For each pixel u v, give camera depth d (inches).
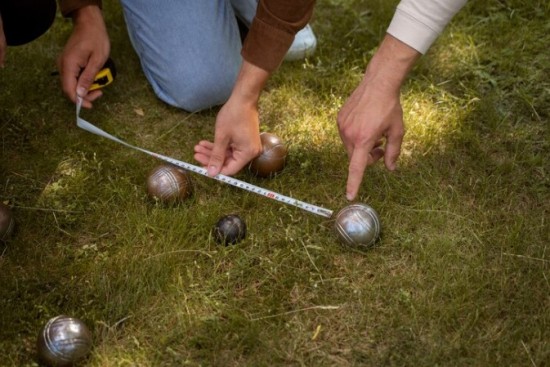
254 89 60.0
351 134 54.0
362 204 60.7
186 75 71.6
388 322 55.8
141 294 57.5
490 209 63.7
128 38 81.3
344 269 59.3
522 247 60.1
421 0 51.9
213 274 58.9
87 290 57.8
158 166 64.2
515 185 65.2
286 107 73.8
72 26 82.5
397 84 53.7
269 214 63.0
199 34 72.1
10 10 68.3
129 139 70.7
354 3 85.4
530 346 54.1
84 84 69.7
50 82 75.6
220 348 54.5
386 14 83.7
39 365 53.3
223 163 62.1
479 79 76.0
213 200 64.9
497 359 53.2
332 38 81.0
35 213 63.4
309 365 53.8
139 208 63.4
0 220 60.1
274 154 65.4
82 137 70.3
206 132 71.7
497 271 58.8
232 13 75.9
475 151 68.5
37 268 59.4
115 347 54.6
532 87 74.8
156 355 54.2
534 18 82.4
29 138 70.1
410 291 57.9
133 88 76.0
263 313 56.4
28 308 56.8
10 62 77.3
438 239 60.7
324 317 56.3
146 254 60.5
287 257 59.8
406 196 64.4
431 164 67.5
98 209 63.7
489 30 81.0
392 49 53.3
